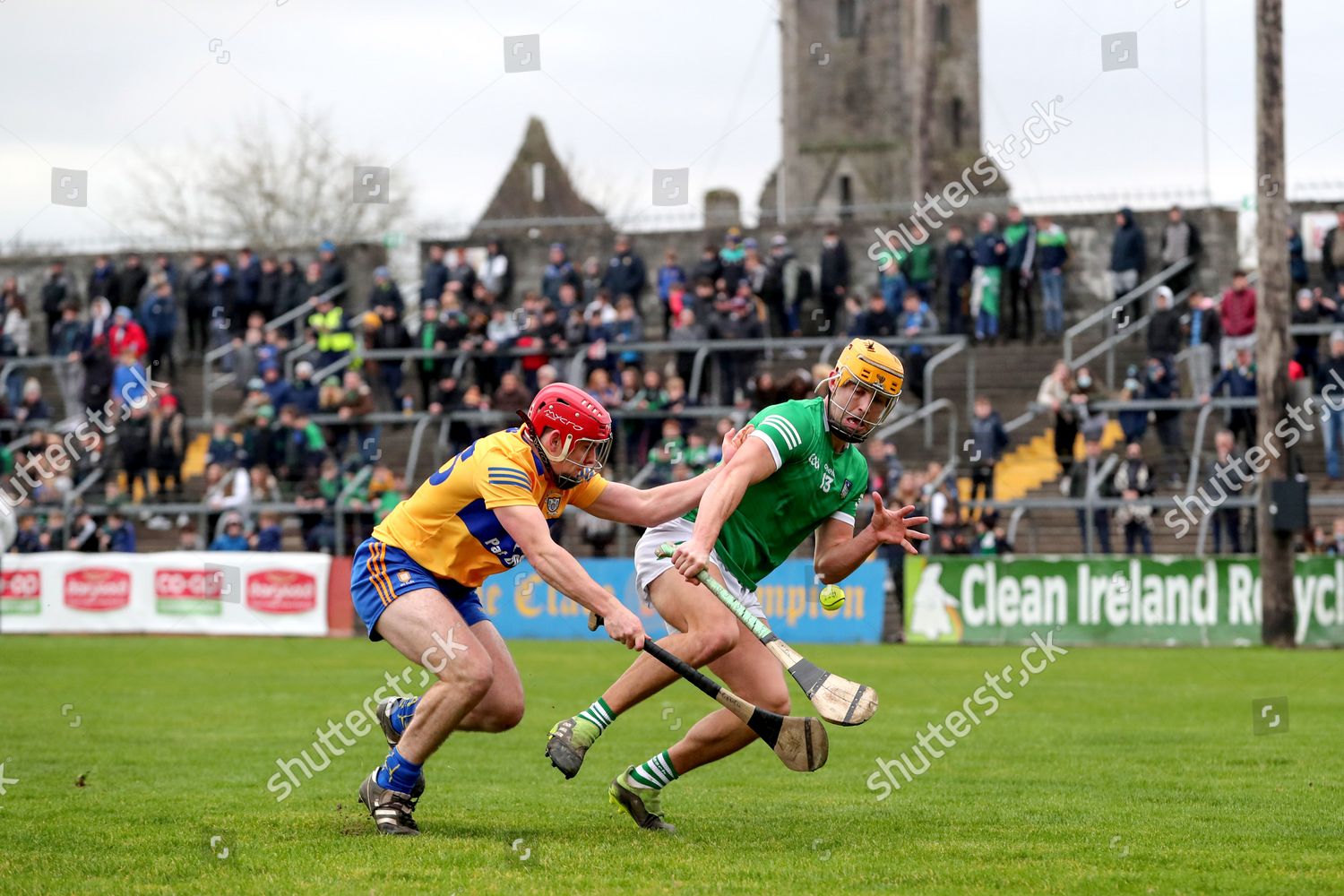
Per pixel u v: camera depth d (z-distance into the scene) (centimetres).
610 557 7500
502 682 2327
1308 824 2380
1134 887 1870
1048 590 6788
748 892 1830
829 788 2856
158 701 4559
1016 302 8325
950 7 13800
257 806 2583
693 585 2291
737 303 7981
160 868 1981
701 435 8100
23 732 3769
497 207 14575
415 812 2519
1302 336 7706
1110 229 9075
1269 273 6469
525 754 3400
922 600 6944
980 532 7212
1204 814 2497
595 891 1828
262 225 14262
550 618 7356
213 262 10131
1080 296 9100
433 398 8550
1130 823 2402
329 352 8481
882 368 2283
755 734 2305
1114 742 3562
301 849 2120
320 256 9338
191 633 7644
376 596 2286
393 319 8625
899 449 8225
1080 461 7275
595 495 2327
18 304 9462
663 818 2434
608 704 2262
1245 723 3956
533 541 2189
